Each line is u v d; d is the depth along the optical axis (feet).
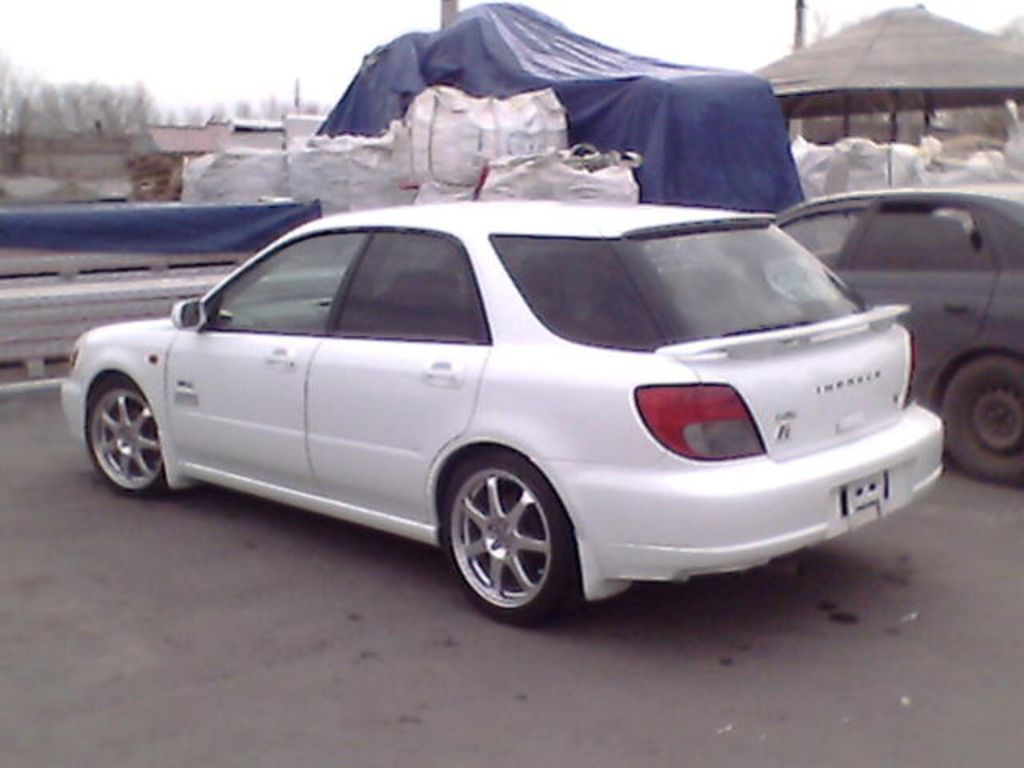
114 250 35.58
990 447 21.72
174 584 17.03
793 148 53.26
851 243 23.62
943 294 21.94
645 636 15.01
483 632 15.23
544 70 50.01
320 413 17.17
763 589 16.56
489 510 15.48
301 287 18.03
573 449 14.19
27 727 12.80
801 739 12.34
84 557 18.20
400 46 52.60
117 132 121.08
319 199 44.24
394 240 16.98
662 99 45.65
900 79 77.71
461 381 15.29
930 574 17.11
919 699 13.21
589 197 40.42
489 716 12.95
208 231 37.42
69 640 15.08
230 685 13.78
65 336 31.53
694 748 12.19
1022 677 13.74
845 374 14.88
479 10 52.65
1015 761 11.84
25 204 62.08
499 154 43.47
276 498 18.71
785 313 15.25
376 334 16.74
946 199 22.47
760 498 13.48
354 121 53.36
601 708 13.10
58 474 22.95
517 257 15.49
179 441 20.02
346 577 17.25
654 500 13.57
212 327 19.26
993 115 95.50
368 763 11.98
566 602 14.93
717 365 13.67
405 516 16.58
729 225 16.30
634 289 14.46
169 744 12.41
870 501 14.93
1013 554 17.93
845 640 14.83
